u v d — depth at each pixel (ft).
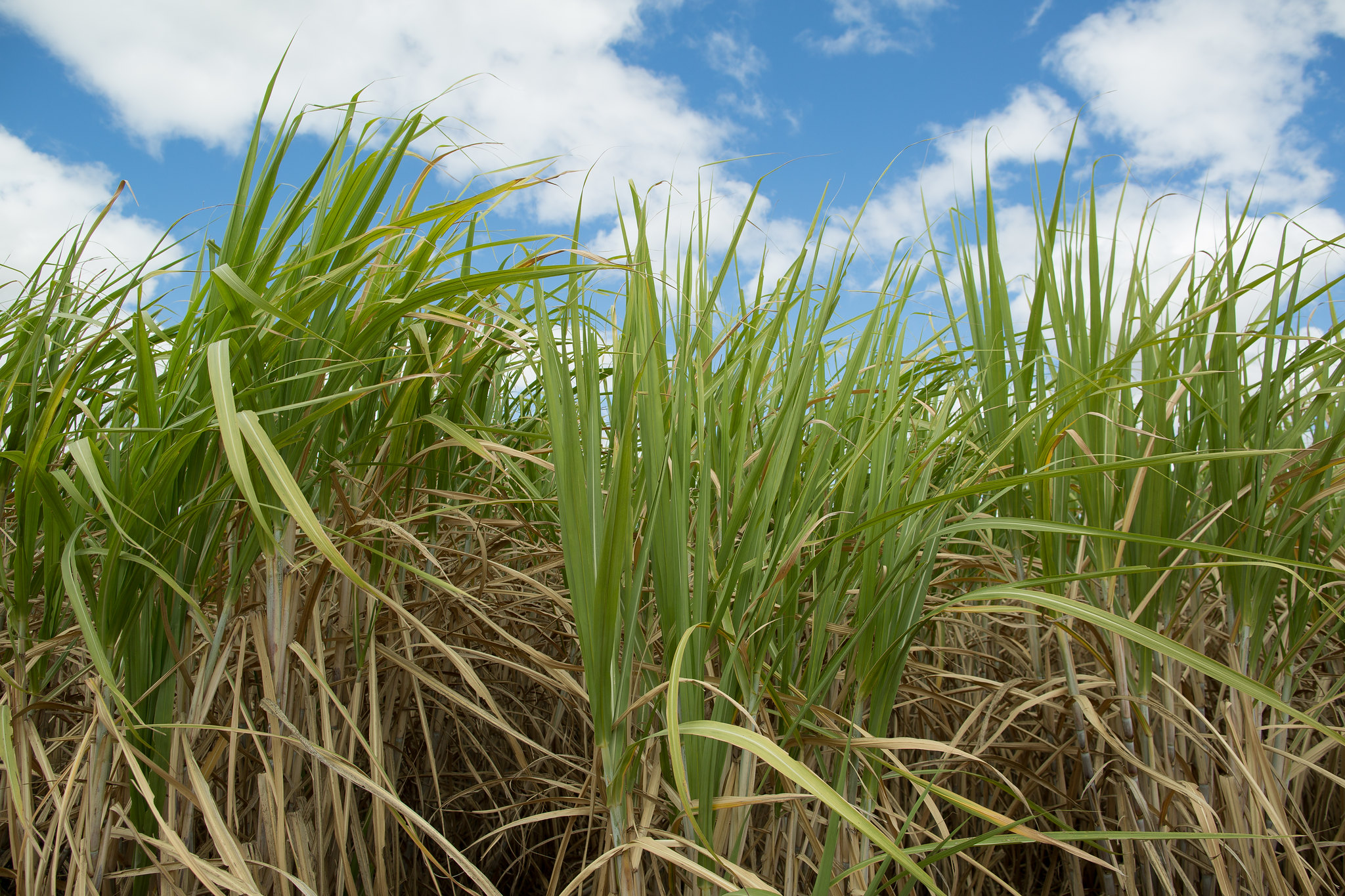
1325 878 4.73
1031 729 5.11
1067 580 2.91
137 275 4.12
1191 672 4.31
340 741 4.00
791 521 3.40
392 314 3.25
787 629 3.46
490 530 5.36
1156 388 4.11
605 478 4.08
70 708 3.16
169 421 3.05
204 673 3.36
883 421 3.33
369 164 3.22
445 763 5.50
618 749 2.92
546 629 5.64
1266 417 4.07
